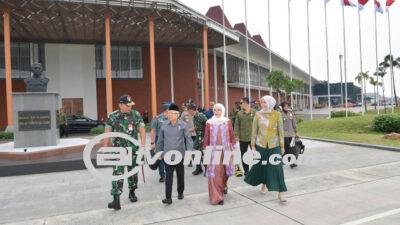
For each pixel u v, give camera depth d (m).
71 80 34.25
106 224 5.59
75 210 6.39
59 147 12.41
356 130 21.59
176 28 30.00
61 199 7.12
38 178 9.16
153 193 7.45
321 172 9.23
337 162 10.66
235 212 6.04
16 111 12.51
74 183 8.52
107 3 23.30
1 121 31.62
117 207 6.28
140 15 25.91
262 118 6.74
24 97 12.55
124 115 6.45
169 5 24.89
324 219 5.61
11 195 7.53
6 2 22.06
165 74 37.84
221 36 32.81
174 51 38.31
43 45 33.59
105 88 35.97
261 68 62.16
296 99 89.88
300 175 8.90
